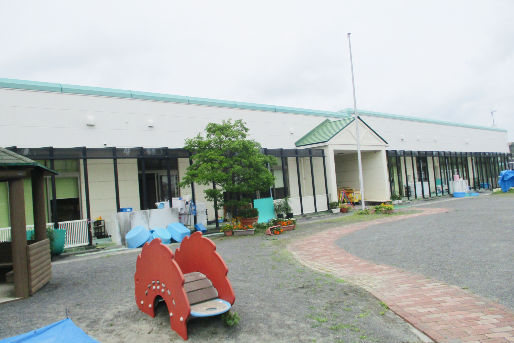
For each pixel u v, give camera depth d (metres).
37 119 13.82
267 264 8.41
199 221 15.75
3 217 12.73
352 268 7.63
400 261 7.95
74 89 14.76
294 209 19.22
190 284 4.98
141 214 13.31
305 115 23.64
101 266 9.26
